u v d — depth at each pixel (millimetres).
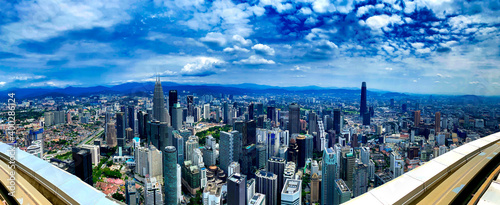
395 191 4066
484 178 5359
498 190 4875
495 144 6859
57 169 5039
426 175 4668
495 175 5484
